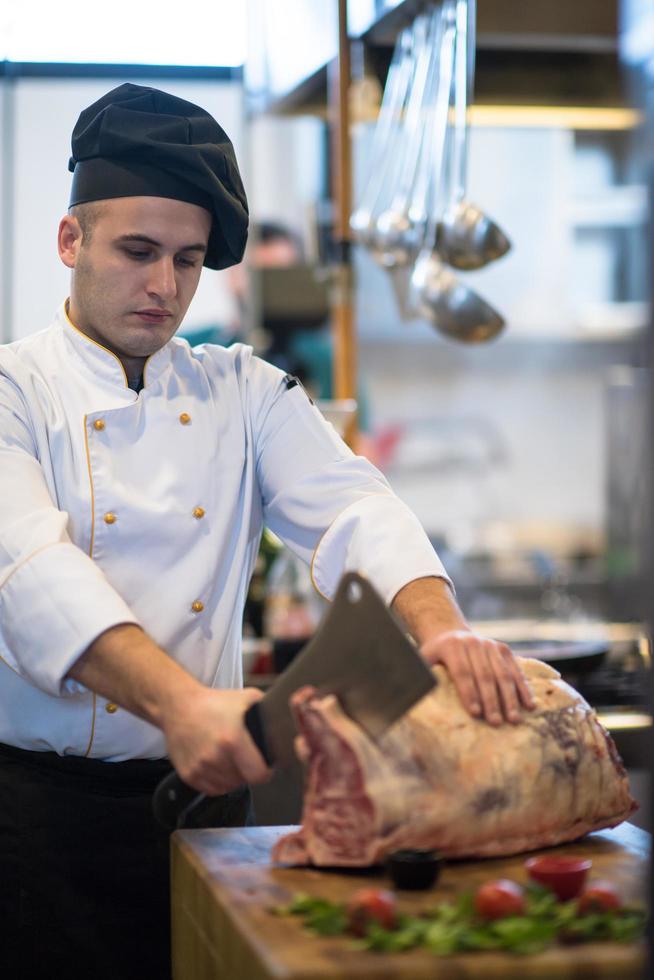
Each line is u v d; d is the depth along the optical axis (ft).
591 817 4.88
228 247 5.90
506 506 18.98
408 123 9.10
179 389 5.89
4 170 13.52
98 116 5.41
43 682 4.92
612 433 13.93
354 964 3.53
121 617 4.81
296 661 4.54
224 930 4.12
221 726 4.41
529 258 17.16
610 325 17.34
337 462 6.06
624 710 7.97
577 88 9.42
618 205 17.02
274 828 5.09
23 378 5.70
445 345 18.54
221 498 5.91
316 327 15.24
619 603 13.83
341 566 5.84
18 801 5.67
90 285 5.55
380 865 4.52
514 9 8.45
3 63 11.84
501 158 16.98
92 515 5.59
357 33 9.13
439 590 5.41
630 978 3.57
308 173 15.84
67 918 5.68
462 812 4.45
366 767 4.39
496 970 3.53
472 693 4.70
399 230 9.16
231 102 14.20
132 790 5.67
